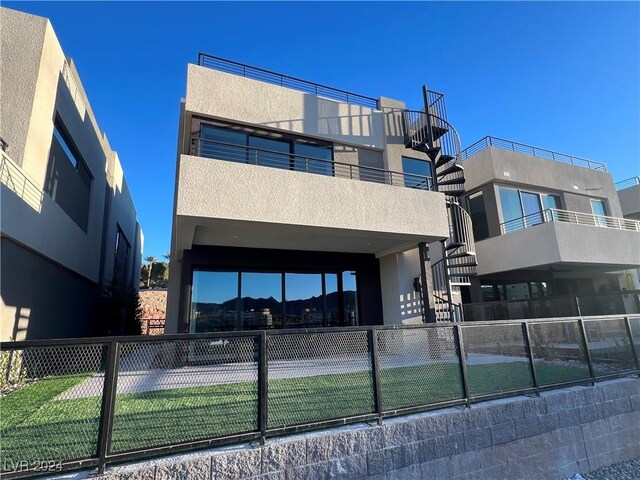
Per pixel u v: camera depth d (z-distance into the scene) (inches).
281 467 114.4
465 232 363.6
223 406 143.3
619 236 461.7
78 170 430.9
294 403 146.1
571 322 211.9
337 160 361.7
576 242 422.0
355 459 125.8
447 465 142.5
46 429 105.5
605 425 192.4
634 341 236.4
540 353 198.2
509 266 462.0
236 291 338.0
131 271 892.0
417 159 404.8
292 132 338.3
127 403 132.2
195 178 231.6
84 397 104.7
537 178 530.9
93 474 96.7
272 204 250.7
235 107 313.4
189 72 301.3
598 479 174.2
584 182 580.7
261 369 124.0
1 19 284.4
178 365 116.4
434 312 330.0
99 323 518.3
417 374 157.9
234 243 325.4
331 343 141.9
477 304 402.0
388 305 382.3
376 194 292.5
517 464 159.0
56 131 345.7
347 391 145.8
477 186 519.5
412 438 137.9
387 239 323.0
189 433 117.3
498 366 179.9
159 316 983.6
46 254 308.3
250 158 317.1
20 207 257.0
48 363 103.8
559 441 174.1
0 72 274.8
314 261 369.1
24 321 277.7
